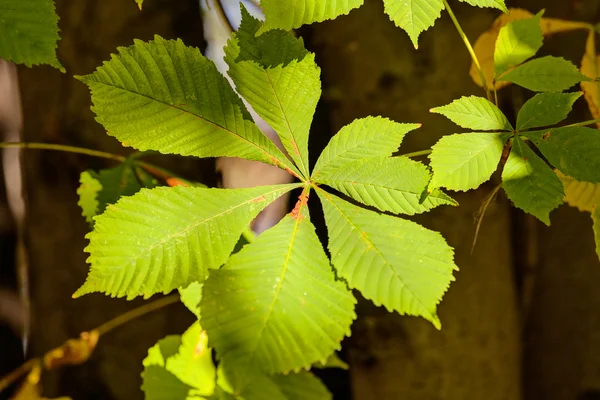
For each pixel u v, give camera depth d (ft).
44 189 3.01
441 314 3.06
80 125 2.99
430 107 3.04
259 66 2.36
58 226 3.02
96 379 3.00
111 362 3.00
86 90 2.99
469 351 3.06
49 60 2.31
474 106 2.43
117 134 2.26
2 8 2.29
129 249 2.20
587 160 2.36
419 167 2.32
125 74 2.26
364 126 2.38
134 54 2.27
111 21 3.02
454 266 2.23
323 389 2.68
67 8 2.98
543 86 2.54
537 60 2.55
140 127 2.27
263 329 2.17
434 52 3.05
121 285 2.18
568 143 2.38
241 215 2.29
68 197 3.01
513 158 2.39
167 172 2.86
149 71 2.28
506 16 2.84
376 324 3.06
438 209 3.06
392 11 2.30
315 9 2.27
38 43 2.30
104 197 2.76
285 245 2.27
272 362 2.14
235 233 2.27
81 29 2.99
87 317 3.00
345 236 2.28
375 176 2.33
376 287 2.22
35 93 3.01
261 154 2.36
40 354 3.02
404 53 3.06
